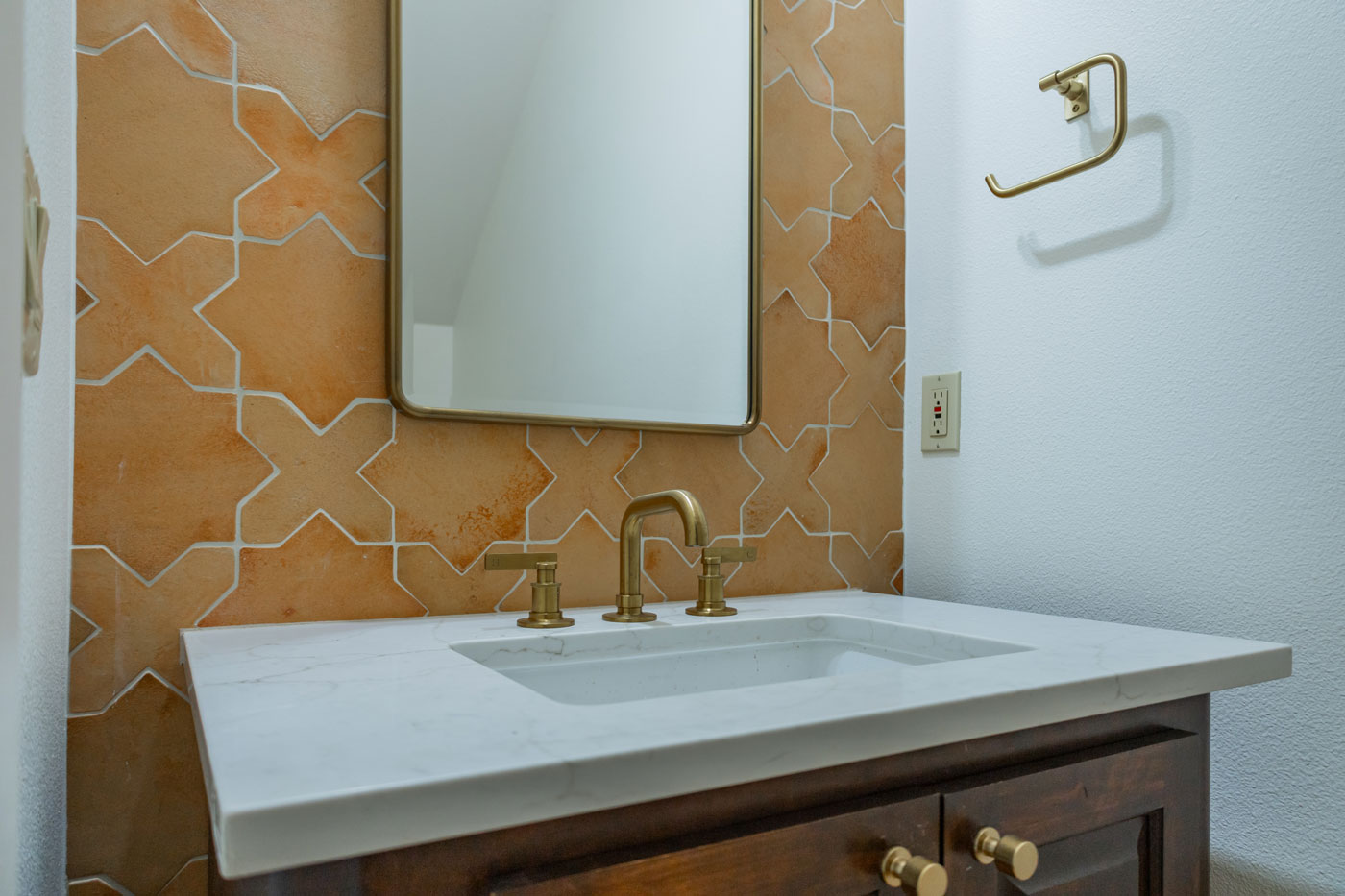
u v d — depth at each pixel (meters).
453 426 1.00
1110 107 1.11
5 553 0.38
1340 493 0.88
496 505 1.03
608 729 0.50
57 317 0.60
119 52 0.84
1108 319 1.11
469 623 0.93
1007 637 0.86
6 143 0.37
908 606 1.12
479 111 1.02
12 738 0.39
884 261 1.37
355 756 0.45
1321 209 0.90
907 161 1.40
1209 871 0.76
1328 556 0.89
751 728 0.51
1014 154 1.23
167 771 0.84
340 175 0.95
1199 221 1.01
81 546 0.81
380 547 0.96
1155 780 0.71
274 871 0.41
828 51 1.32
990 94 1.27
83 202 0.82
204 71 0.88
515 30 1.05
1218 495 0.98
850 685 0.62
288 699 0.58
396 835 0.41
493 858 0.46
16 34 0.37
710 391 1.18
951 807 0.59
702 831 0.52
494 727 0.51
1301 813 0.91
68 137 0.69
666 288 1.15
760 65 1.22
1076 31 1.15
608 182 1.11
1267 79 0.95
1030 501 1.20
